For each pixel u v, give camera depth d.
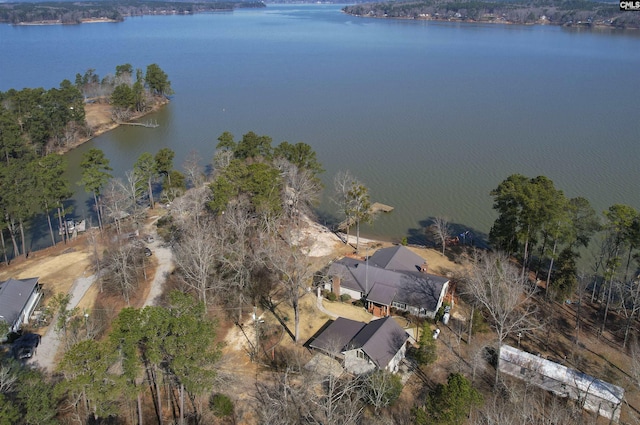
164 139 140.50
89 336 49.28
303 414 45.03
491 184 105.12
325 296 66.88
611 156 117.88
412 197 100.38
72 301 64.31
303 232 85.31
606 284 67.31
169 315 39.69
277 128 145.75
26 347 54.09
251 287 64.94
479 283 57.72
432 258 77.50
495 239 73.69
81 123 140.75
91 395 37.00
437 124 145.88
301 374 51.00
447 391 41.78
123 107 160.75
